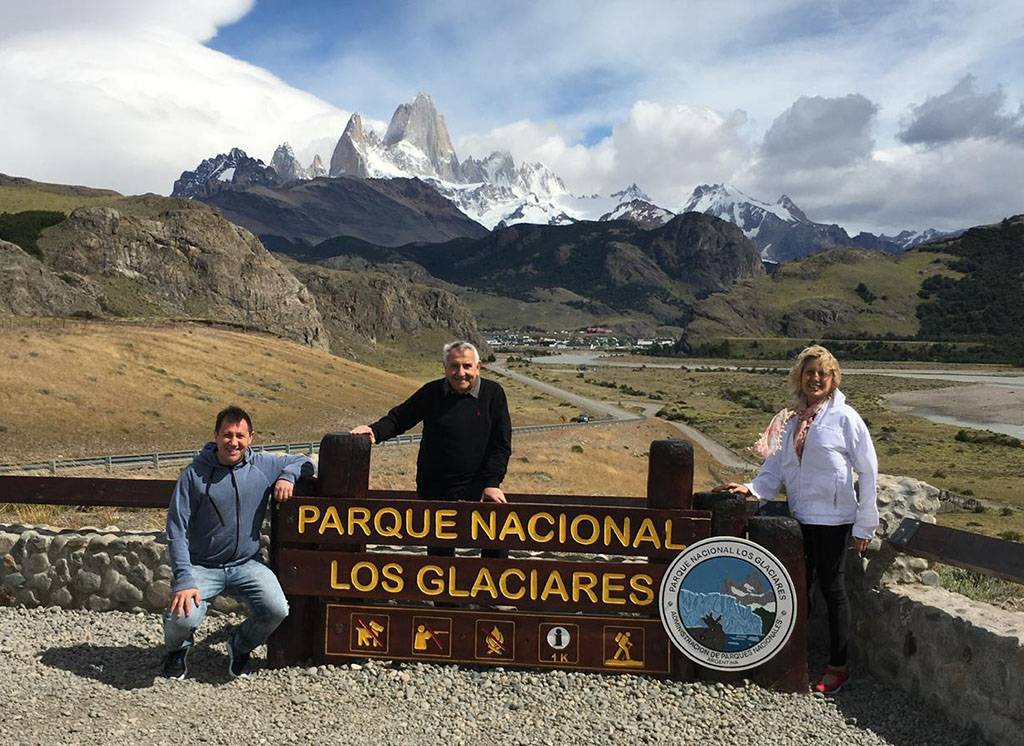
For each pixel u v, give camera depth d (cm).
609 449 6575
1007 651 523
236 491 648
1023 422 14838
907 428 13200
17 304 12319
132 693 606
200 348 9144
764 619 636
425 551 812
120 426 6056
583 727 569
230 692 618
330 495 677
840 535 639
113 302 15375
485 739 550
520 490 4206
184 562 634
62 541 790
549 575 659
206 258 18575
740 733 563
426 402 707
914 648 618
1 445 5225
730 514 645
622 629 652
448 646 665
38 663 655
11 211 19162
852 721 586
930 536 633
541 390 16550
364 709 593
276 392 8256
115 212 17875
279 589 648
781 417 682
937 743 551
